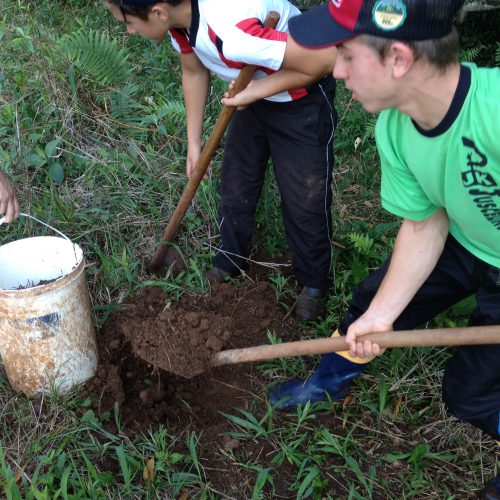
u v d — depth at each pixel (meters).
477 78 1.49
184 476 2.09
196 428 2.33
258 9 2.10
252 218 2.87
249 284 2.94
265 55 2.06
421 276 1.88
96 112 3.58
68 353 2.26
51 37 3.95
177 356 2.38
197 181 2.63
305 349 2.04
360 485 2.15
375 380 2.49
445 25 1.39
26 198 3.04
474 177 1.58
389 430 2.33
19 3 4.41
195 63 2.50
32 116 3.47
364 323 1.88
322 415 2.38
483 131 1.48
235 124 2.63
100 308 2.65
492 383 1.86
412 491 2.13
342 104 3.90
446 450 2.27
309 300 2.77
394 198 1.82
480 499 2.12
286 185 2.56
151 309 2.73
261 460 2.21
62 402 2.30
